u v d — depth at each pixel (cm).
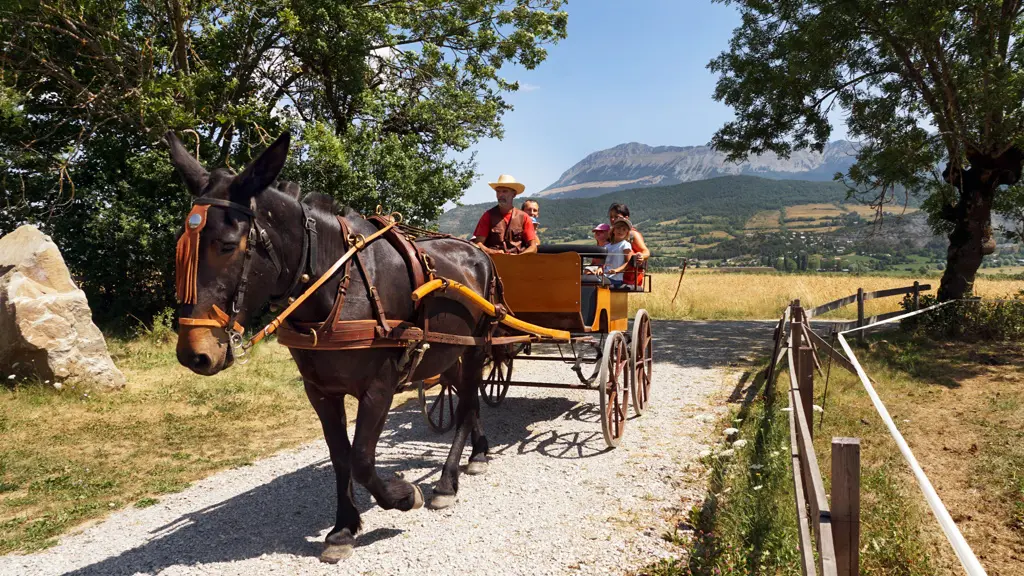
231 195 358
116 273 1612
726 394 876
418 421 765
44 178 1599
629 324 1919
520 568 407
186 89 1376
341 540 426
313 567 412
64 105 1558
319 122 1572
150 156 1543
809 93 1614
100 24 1434
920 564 411
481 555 425
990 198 1509
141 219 1541
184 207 1566
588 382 677
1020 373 982
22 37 1448
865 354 1148
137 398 899
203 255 344
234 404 866
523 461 609
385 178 1631
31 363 902
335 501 527
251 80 1759
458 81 1922
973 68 1315
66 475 600
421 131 1909
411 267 443
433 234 553
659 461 599
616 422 651
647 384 825
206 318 341
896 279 4559
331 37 1703
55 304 912
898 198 1602
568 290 618
